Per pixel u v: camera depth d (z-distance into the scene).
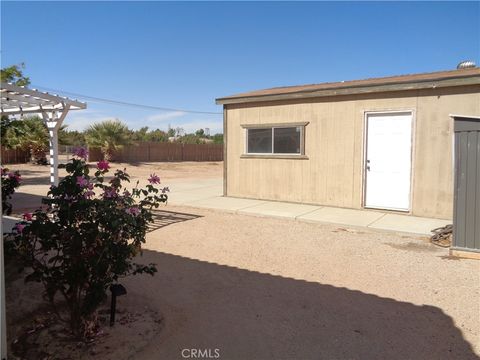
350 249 6.29
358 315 3.92
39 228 3.11
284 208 9.66
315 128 9.95
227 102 11.24
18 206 10.06
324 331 3.60
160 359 3.13
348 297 4.38
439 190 8.39
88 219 3.17
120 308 4.00
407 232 7.21
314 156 10.02
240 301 4.25
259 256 5.90
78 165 3.23
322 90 9.55
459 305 4.16
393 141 8.95
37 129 25.94
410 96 8.61
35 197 12.01
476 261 5.65
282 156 10.54
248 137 11.20
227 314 3.93
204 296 4.38
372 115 9.17
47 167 24.64
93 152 28.80
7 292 4.25
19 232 3.26
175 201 10.84
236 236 7.08
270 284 4.77
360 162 9.36
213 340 3.43
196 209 9.79
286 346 3.34
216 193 12.66
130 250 3.30
